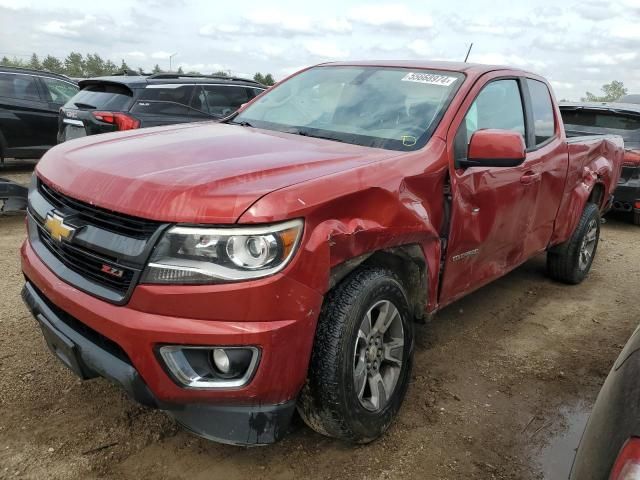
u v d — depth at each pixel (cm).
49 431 277
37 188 293
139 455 266
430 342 410
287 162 258
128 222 226
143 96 715
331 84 390
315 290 230
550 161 437
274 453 274
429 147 311
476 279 374
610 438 159
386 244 270
